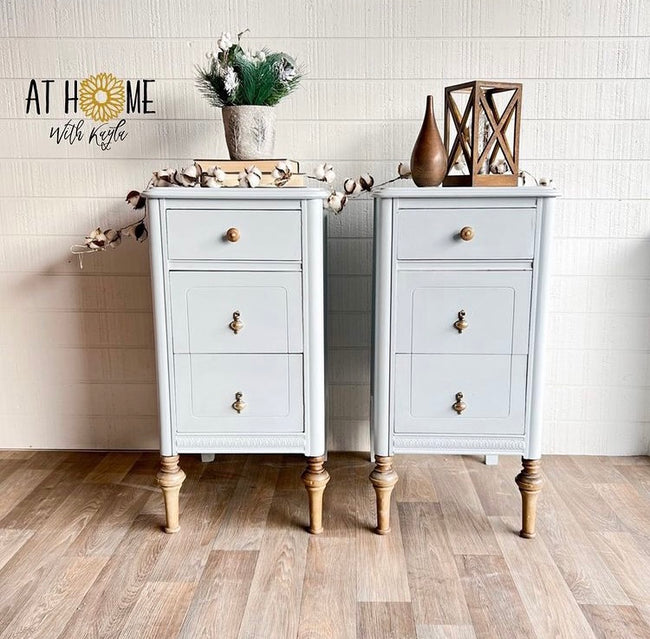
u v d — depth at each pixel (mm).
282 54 1627
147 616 1263
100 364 2020
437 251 1434
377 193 1418
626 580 1367
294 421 1515
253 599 1312
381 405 1506
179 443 1532
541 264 1430
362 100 1859
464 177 1523
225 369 1495
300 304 1463
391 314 1466
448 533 1556
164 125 1886
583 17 1792
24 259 1968
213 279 1454
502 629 1220
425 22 1813
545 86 1831
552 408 1996
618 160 1858
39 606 1291
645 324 1937
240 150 1587
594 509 1667
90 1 1827
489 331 1463
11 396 2029
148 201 1427
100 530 1580
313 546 1504
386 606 1287
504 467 1920
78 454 2033
